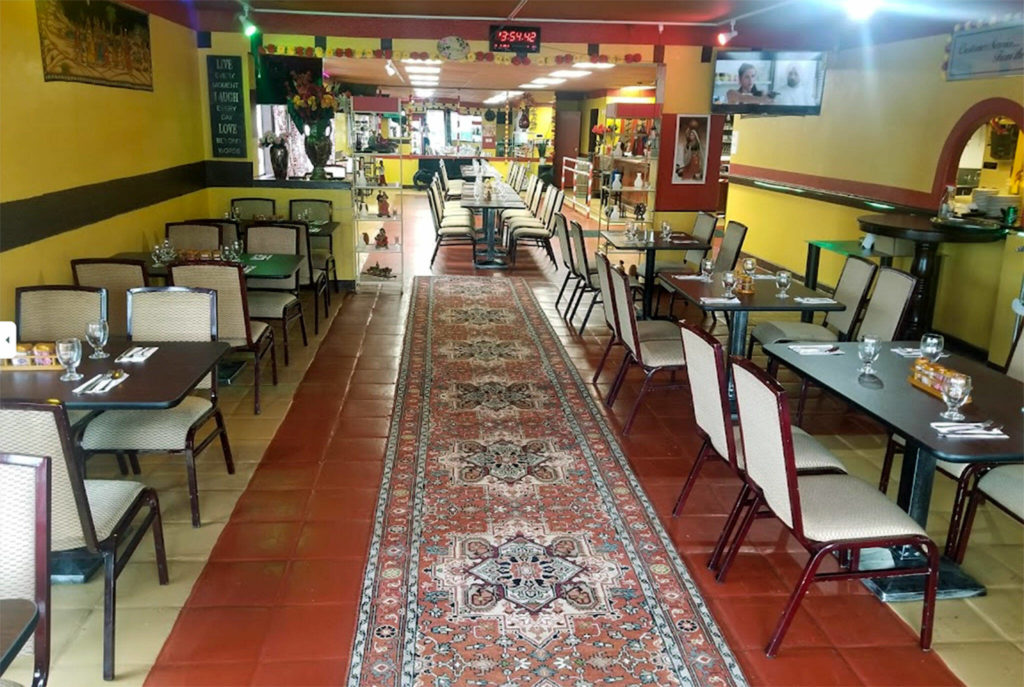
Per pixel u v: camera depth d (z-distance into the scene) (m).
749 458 2.78
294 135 10.61
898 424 2.64
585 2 6.18
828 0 5.80
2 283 3.88
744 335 4.57
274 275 4.99
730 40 7.57
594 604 2.81
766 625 2.72
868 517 2.55
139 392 2.82
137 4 5.60
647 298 6.59
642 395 4.32
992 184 6.99
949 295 6.27
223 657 2.50
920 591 2.89
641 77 11.76
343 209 7.61
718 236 10.95
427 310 7.09
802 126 8.43
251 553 3.11
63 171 4.50
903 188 6.71
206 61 7.09
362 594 2.85
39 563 1.85
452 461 3.97
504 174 17.97
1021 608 2.85
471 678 2.42
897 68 6.77
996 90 5.60
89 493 2.60
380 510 3.46
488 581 2.94
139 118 5.67
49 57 4.31
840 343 3.66
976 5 5.53
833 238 7.82
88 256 4.86
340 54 7.36
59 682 2.38
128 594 2.83
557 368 5.50
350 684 2.38
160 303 3.67
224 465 3.89
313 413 4.60
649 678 2.44
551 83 14.05
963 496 3.03
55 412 2.21
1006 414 2.78
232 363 5.38
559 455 4.07
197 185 7.09
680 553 3.17
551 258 9.42
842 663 2.54
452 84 14.80
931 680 2.47
